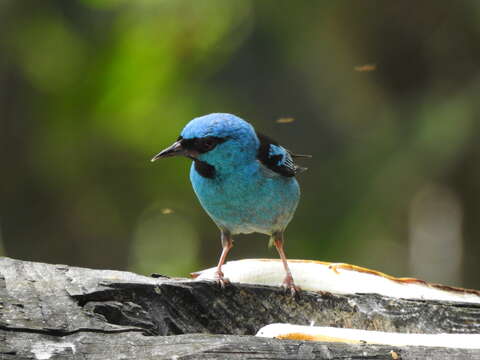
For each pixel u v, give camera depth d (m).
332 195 15.02
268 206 7.31
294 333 4.77
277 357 4.31
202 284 5.55
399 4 14.41
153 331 5.16
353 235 14.22
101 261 16.16
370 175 14.34
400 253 14.57
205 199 7.33
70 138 15.46
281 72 16.91
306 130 16.75
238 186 7.11
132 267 16.39
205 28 15.38
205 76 16.34
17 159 15.36
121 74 15.20
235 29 16.06
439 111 13.62
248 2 15.33
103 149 15.71
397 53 14.83
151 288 5.31
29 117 15.30
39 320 4.57
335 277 6.26
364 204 14.23
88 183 15.84
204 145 6.93
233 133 6.95
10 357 4.21
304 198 15.31
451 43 14.24
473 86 13.66
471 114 13.24
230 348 4.33
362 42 15.08
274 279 6.34
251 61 16.83
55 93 15.24
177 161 15.80
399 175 13.84
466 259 14.54
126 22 15.30
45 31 15.12
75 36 15.40
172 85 15.54
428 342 4.86
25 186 15.54
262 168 7.12
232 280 6.16
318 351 4.36
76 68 15.30
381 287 6.20
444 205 14.03
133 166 15.88
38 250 15.69
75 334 4.46
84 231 16.03
